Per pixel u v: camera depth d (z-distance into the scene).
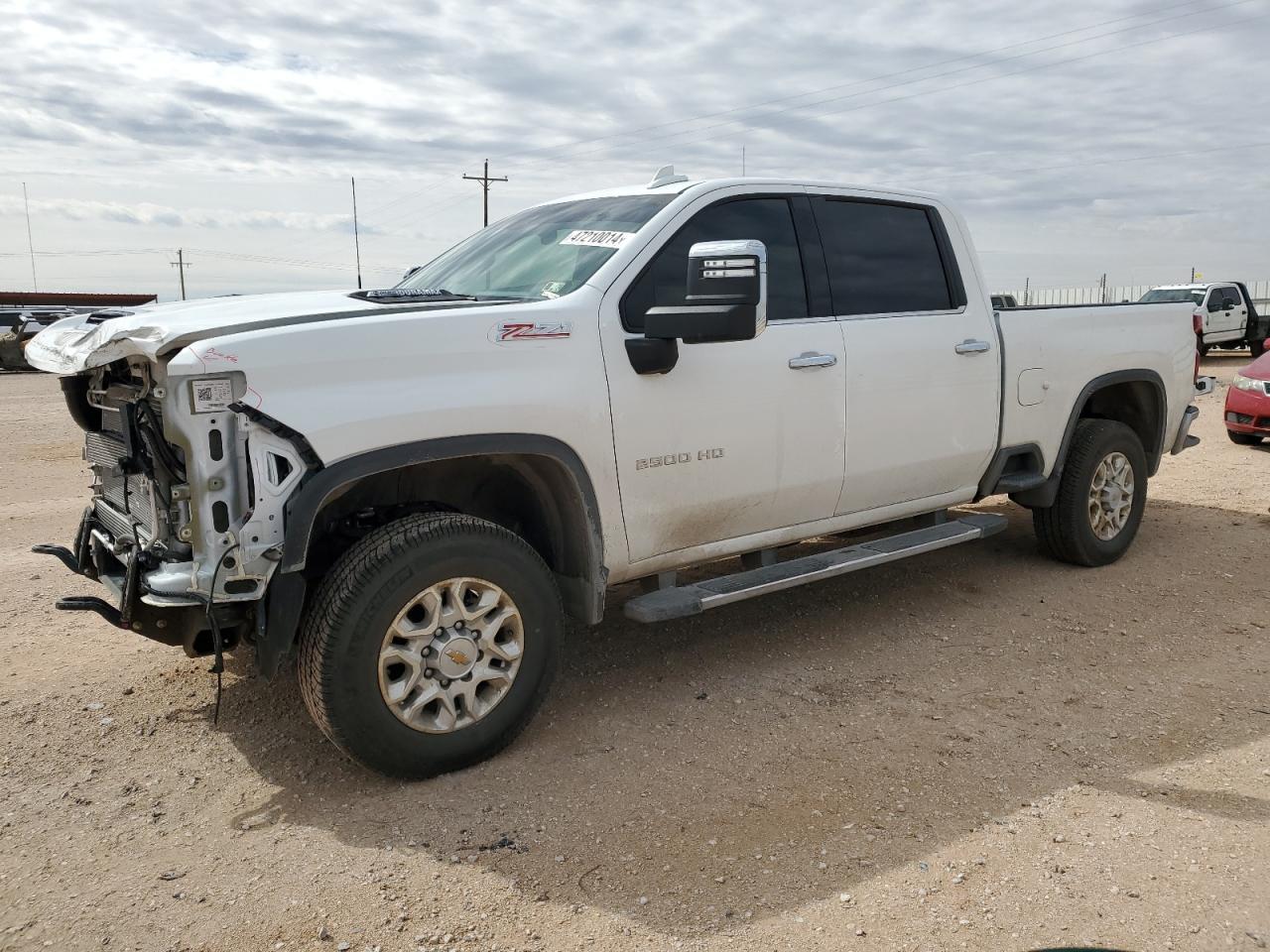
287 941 2.47
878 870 2.74
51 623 5.02
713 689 4.06
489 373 3.30
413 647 3.18
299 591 3.05
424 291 4.16
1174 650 4.47
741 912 2.56
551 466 3.54
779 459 4.11
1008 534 6.60
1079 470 5.49
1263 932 2.46
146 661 4.45
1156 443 6.07
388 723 3.14
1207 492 7.95
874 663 4.33
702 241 3.97
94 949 2.44
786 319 4.19
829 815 3.04
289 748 3.56
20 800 3.21
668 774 3.32
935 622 4.87
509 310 3.38
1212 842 2.87
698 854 2.84
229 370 2.86
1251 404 10.10
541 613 3.44
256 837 2.96
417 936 2.48
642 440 3.69
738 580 4.10
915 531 4.95
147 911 2.59
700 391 3.83
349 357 3.04
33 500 8.45
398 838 2.94
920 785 3.23
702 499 3.92
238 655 4.47
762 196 4.22
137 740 3.64
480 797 3.17
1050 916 2.53
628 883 2.70
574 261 3.86
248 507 2.99
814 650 4.51
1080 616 4.94
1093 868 2.74
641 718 3.78
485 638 3.31
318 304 3.45
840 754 3.46
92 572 3.96
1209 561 5.86
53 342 3.62
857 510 4.59
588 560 3.62
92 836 2.98
